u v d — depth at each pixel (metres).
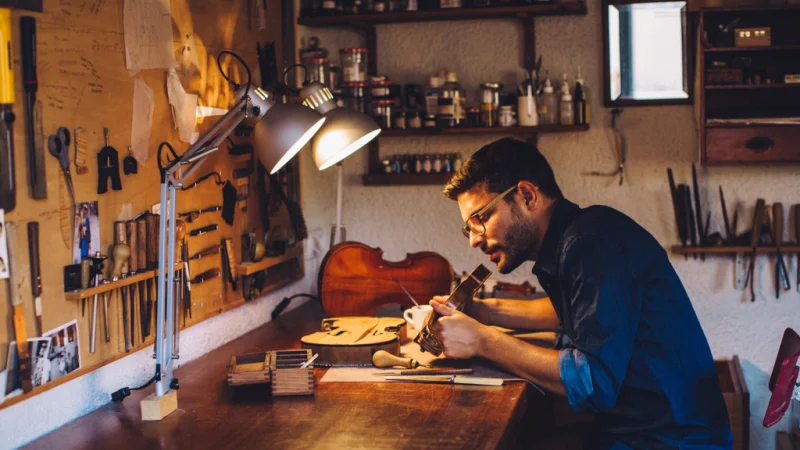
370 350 2.17
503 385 1.97
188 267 2.26
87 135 1.86
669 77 3.21
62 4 1.77
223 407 1.87
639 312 1.79
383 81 3.20
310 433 1.67
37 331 1.70
